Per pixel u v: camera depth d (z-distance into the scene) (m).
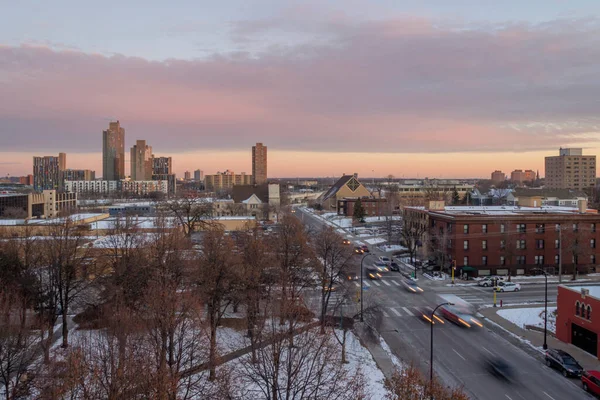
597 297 41.19
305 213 187.75
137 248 51.41
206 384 31.28
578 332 43.78
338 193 186.00
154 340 32.44
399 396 26.12
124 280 44.78
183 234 79.19
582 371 36.72
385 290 66.00
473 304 58.75
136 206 171.75
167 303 31.09
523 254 77.81
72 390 25.03
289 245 57.19
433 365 39.25
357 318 50.12
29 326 36.72
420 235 92.94
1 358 30.58
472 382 36.12
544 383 36.09
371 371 37.69
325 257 56.25
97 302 49.97
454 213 84.12
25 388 29.61
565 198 161.88
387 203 157.38
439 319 52.53
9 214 116.25
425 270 79.62
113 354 29.67
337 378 30.08
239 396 31.39
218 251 47.84
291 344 30.23
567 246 75.69
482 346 44.03
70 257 48.62
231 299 44.44
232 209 152.00
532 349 43.41
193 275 45.38
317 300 51.34
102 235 80.38
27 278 44.72
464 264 76.62
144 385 25.62
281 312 34.62
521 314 54.06
